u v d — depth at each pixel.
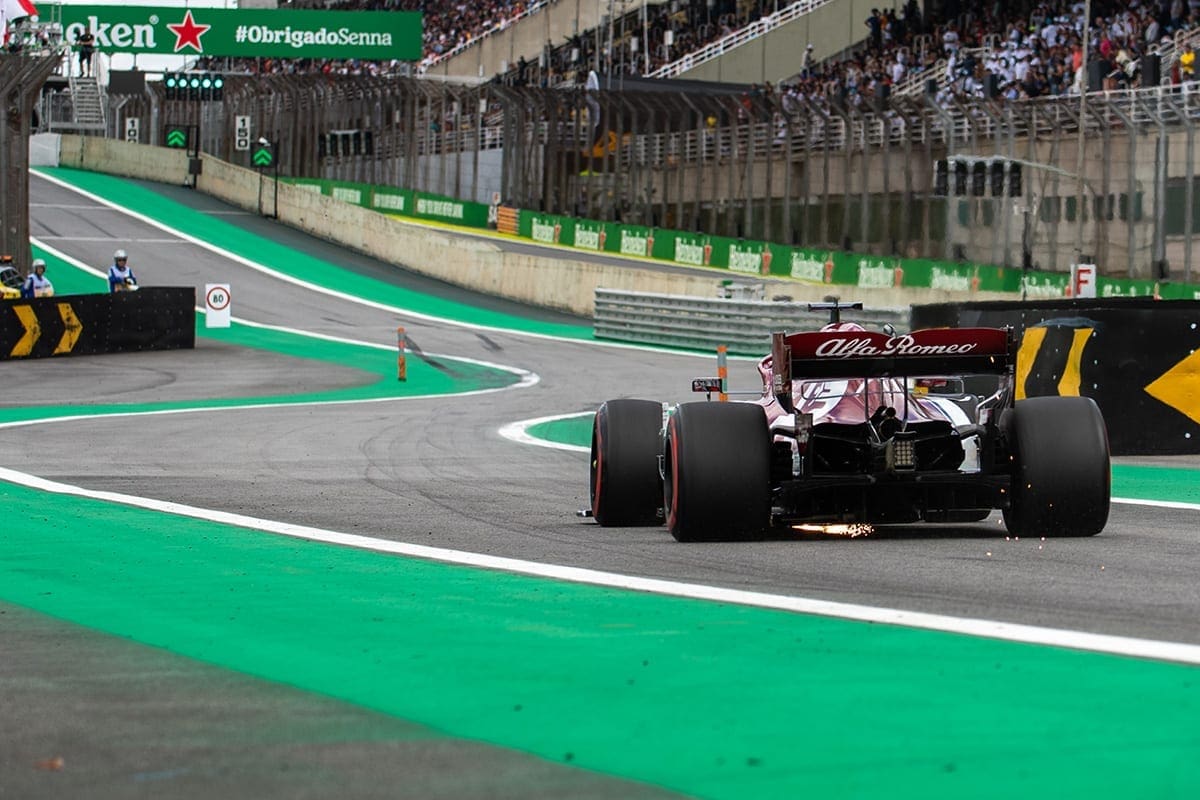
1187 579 14.27
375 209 142.75
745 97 109.00
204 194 142.88
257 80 150.00
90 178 147.88
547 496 24.77
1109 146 79.62
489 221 134.12
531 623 12.10
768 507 17.47
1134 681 9.53
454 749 8.25
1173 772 7.48
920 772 7.55
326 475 28.27
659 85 128.12
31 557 17.11
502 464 30.81
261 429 38.78
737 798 7.20
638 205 120.44
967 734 8.28
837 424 18.20
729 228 110.19
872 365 17.83
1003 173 76.94
